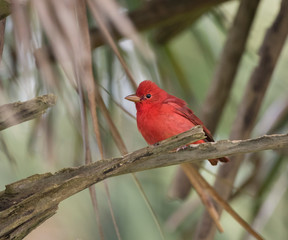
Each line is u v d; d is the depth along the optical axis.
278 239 9.53
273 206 8.50
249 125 8.21
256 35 10.90
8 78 5.82
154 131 8.29
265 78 8.16
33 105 4.11
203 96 9.76
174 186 9.03
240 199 10.36
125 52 7.68
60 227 9.05
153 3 8.45
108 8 4.62
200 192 6.01
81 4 4.84
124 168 4.45
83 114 4.84
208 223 8.19
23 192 4.12
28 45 4.50
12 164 5.01
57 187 4.17
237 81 10.74
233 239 10.32
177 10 8.60
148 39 9.59
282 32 8.06
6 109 4.05
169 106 8.27
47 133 6.63
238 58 8.68
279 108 9.19
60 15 4.55
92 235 9.04
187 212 9.02
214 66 9.82
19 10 4.39
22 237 4.18
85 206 9.31
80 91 4.83
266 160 8.99
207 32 10.04
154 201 9.84
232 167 8.31
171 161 4.78
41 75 5.38
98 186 9.30
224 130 10.68
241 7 8.58
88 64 4.79
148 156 4.50
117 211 9.24
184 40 9.82
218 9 9.68
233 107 10.68
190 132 4.52
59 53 4.56
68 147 8.20
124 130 7.83
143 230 9.21
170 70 9.48
